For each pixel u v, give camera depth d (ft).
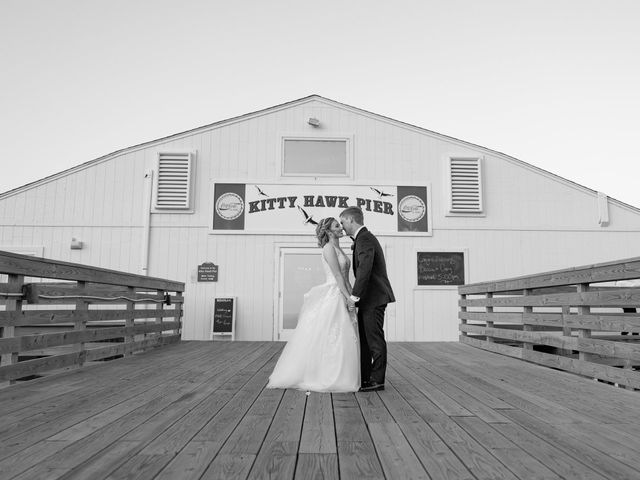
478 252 32.71
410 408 10.85
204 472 6.40
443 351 24.03
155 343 24.61
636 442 8.06
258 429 8.83
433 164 33.42
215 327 30.76
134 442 7.87
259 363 18.92
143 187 32.14
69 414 10.00
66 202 31.63
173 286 27.02
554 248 32.94
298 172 33.04
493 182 33.40
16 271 13.19
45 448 7.49
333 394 12.56
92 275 17.47
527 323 20.07
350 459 7.05
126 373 16.20
